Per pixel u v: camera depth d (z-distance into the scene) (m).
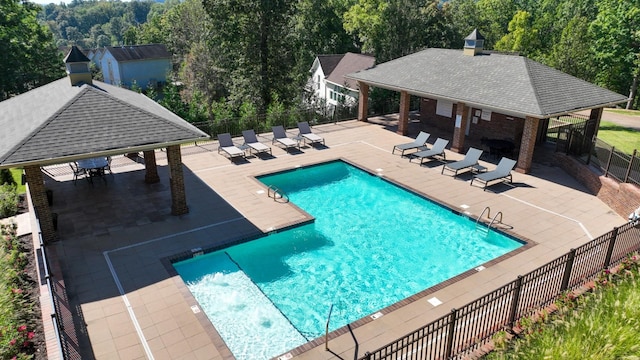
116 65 62.44
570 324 6.97
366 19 43.25
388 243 13.34
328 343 8.50
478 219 14.09
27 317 8.73
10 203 14.14
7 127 13.07
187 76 48.69
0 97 38.72
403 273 11.72
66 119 12.11
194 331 8.83
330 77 43.97
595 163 16.91
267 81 34.41
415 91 21.75
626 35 38.16
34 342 8.09
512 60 20.89
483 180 16.42
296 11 36.12
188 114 26.67
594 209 14.90
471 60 22.55
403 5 35.91
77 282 10.43
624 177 14.81
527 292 8.91
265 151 21.48
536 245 12.41
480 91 19.55
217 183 17.17
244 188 16.72
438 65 23.44
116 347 8.34
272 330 9.30
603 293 8.12
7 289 9.23
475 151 18.86
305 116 28.23
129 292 10.09
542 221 13.99
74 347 7.98
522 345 7.10
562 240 12.73
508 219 14.14
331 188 17.70
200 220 13.88
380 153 21.39
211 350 8.31
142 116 13.19
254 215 14.34
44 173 17.98
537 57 38.25
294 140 23.20
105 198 15.52
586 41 34.69
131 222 13.64
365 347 8.39
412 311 9.52
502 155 20.70
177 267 11.73
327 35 54.22
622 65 40.19
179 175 13.78
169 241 12.48
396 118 28.86
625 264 9.72
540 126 21.86
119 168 18.75
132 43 93.62
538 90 18.09
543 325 7.72
